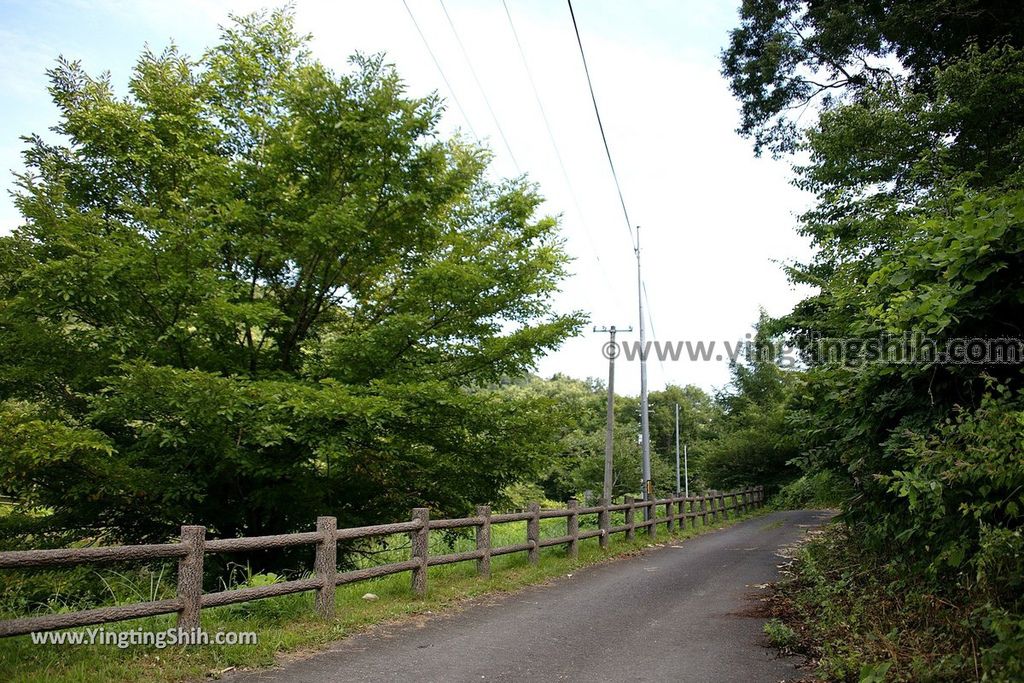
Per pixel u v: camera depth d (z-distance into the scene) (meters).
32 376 9.80
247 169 11.08
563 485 35.38
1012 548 4.09
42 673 4.39
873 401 6.29
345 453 9.52
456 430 11.62
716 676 5.02
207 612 6.39
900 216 8.40
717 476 37.59
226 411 8.80
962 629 4.68
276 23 12.81
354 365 11.16
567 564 11.07
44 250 9.84
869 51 18.09
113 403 9.01
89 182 11.05
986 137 12.08
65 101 10.80
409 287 11.58
